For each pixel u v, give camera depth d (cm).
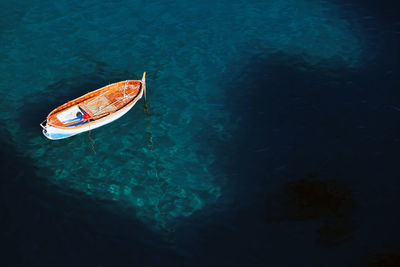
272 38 5228
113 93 4194
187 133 4072
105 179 3631
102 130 4047
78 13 5462
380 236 3253
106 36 5150
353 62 4897
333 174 3731
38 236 3209
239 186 3625
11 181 3566
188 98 4431
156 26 5325
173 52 4978
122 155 3834
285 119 4241
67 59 4828
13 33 5128
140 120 4166
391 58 4950
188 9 5622
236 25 5403
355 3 5791
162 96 4434
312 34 5288
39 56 4847
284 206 3462
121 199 3488
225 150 3931
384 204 3484
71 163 3741
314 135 4084
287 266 3067
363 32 5316
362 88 4575
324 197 3534
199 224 3334
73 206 3419
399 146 3984
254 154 3903
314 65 4862
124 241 3206
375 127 4162
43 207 3400
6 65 4706
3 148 3822
